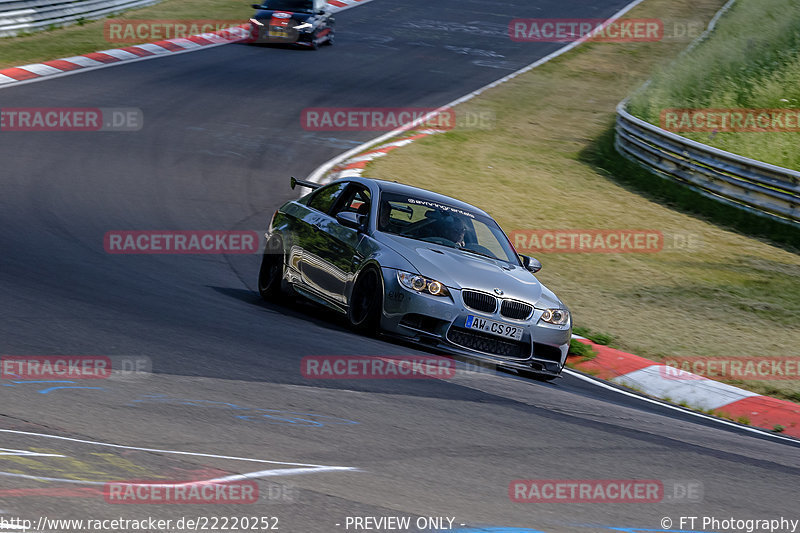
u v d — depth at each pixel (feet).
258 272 132.98
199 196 171.94
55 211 144.36
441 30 419.54
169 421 58.18
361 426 63.98
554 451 65.92
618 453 68.54
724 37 387.75
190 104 245.86
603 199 220.64
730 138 263.70
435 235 104.68
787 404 107.96
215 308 101.91
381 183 110.42
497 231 111.14
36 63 264.72
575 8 498.69
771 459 78.33
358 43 372.17
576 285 154.20
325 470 53.01
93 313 88.48
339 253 103.24
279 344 87.25
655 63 396.16
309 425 62.03
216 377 71.31
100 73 264.52
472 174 223.10
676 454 71.67
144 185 172.45
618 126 271.28
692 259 180.86
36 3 307.58
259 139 223.10
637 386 110.22
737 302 154.61
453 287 93.91
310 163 209.05
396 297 93.91
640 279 163.02
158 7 386.32
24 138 191.52
